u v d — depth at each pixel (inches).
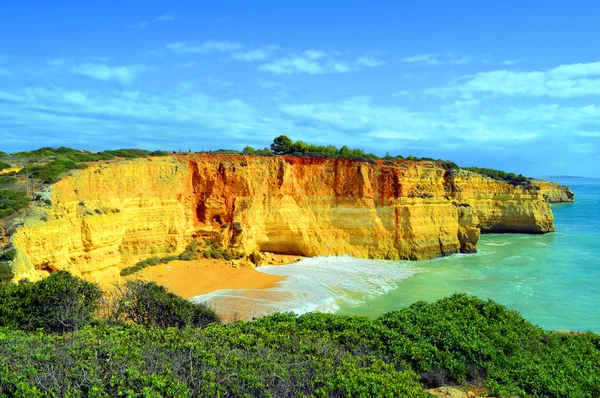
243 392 475.8
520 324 893.8
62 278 844.6
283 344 625.9
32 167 1579.7
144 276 1577.3
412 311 860.0
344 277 1759.4
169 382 459.5
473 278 1811.0
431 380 668.1
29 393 418.3
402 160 2709.2
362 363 613.6
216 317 927.0
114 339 575.8
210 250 1905.8
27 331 713.6
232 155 2097.7
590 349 873.5
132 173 1718.8
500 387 647.1
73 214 1363.2
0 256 1004.6
